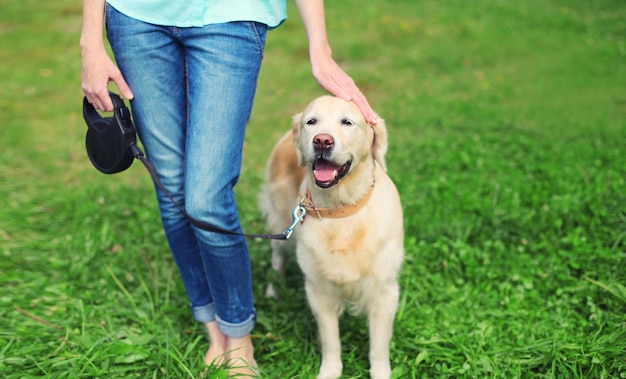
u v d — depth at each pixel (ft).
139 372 8.49
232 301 8.02
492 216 12.57
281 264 11.09
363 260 8.13
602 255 10.77
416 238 12.10
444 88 23.97
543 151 16.47
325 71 7.81
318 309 8.47
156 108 7.32
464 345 8.89
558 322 9.38
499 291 10.38
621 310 9.48
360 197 8.10
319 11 7.85
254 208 13.76
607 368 8.10
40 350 8.75
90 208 13.53
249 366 8.02
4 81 23.41
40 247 12.00
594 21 34.35
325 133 7.60
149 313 9.97
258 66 7.36
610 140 17.44
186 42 7.10
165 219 8.04
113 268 11.13
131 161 7.61
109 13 7.08
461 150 16.97
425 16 34.99
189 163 7.09
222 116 7.03
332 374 8.48
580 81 24.58
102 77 6.98
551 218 12.38
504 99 22.57
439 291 10.39
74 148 17.71
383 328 8.39
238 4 7.01
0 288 10.46
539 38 30.96
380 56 28.22
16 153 17.10
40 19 31.89
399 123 19.70
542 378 8.16
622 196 12.94
